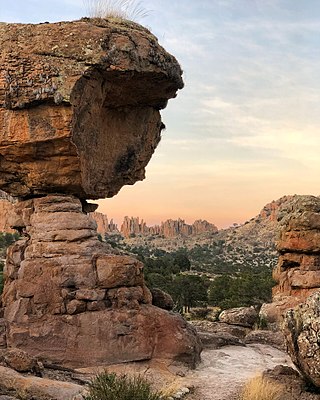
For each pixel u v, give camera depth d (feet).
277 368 37.91
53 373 36.63
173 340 40.88
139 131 50.01
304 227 75.25
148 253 570.87
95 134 44.34
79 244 42.04
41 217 42.45
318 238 74.54
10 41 39.91
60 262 41.01
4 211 265.54
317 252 75.10
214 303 165.17
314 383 33.17
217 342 51.29
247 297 148.46
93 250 42.24
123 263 41.68
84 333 39.78
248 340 56.44
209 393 34.76
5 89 39.04
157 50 43.37
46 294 40.42
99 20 42.09
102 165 46.37
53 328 39.68
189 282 167.02
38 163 41.42
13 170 42.39
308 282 73.72
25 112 39.55
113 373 32.53
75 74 39.01
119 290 41.32
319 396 32.78
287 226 76.84
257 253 609.83
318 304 34.35
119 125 48.19
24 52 39.45
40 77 38.93
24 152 40.57
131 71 41.34
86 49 39.63
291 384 34.78
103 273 41.16
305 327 33.81
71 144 40.06
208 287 197.47
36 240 42.01
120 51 40.57
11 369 33.37
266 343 55.62
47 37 39.99
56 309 40.19
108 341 39.83
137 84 44.11
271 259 530.68
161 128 54.80
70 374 37.01
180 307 139.95
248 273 287.89
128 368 38.81
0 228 263.90
